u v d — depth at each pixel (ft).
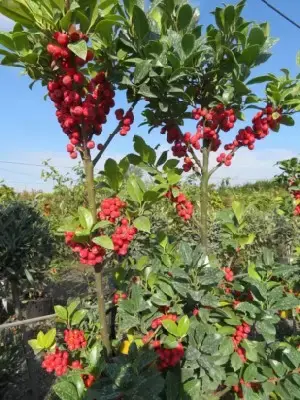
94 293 10.68
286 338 9.29
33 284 13.39
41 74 5.68
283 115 7.79
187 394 5.86
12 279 13.30
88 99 5.74
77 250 5.72
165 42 7.00
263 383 6.36
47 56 5.46
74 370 5.94
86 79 5.79
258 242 19.11
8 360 10.37
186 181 19.76
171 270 6.49
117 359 5.90
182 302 6.70
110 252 6.38
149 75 6.60
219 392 6.63
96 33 5.54
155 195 5.99
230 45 7.25
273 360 6.48
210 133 7.50
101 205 5.99
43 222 14.47
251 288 6.89
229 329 6.48
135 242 11.11
